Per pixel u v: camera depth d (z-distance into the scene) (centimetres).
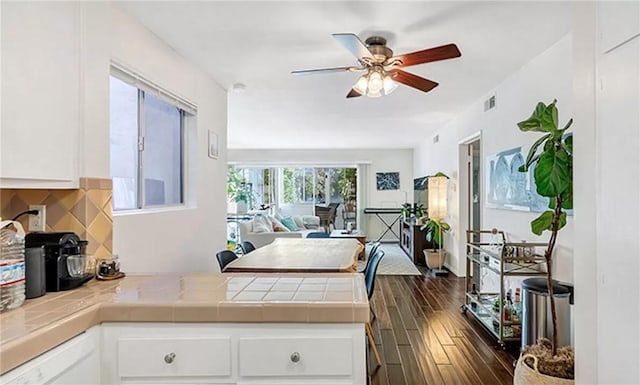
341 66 316
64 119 157
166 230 266
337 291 143
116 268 172
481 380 239
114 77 212
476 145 536
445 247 613
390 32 249
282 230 723
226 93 388
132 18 224
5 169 128
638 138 103
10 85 130
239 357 125
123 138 232
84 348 120
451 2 212
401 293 451
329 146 880
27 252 135
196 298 133
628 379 106
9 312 120
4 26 127
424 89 287
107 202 183
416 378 243
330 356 125
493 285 389
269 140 777
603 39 118
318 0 210
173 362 126
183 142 312
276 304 126
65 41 157
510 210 343
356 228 932
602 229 118
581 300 129
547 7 217
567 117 257
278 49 279
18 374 97
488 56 295
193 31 246
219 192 370
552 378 186
